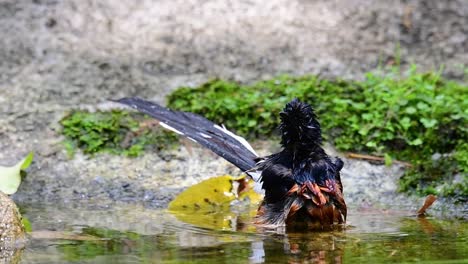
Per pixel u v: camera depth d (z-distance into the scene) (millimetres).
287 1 15773
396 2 15797
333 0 15836
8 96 13203
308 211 9367
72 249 8242
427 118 12250
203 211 10414
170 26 15117
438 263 7656
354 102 12945
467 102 12375
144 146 12203
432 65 14234
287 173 9461
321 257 7930
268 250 8211
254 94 13062
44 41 14617
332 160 9750
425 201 10219
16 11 15242
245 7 15602
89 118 12602
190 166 11852
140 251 8141
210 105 12766
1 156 11883
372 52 14570
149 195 11117
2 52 14289
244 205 10781
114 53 14453
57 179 11500
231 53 14492
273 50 14570
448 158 11727
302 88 13023
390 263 7676
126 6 15516
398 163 11820
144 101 11508
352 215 10172
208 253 8055
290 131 9484
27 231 9047
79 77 13773
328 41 14820
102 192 11211
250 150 10719
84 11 15352
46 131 12430
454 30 15133
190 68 14094
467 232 9172
